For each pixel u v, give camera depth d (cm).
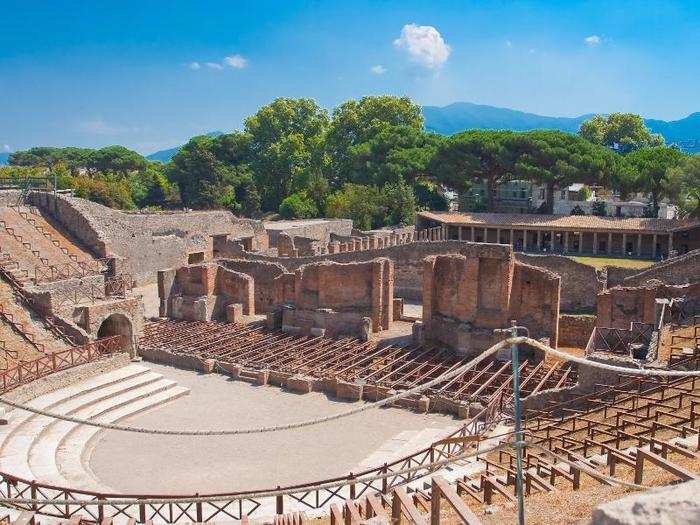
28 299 4781
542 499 1741
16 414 3569
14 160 18762
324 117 16075
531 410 3409
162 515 2388
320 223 10581
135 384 4209
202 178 13875
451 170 10531
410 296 7475
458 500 1459
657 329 4162
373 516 1847
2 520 2194
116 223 7825
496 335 4659
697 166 8825
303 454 3272
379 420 3722
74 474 2959
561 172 9619
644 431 2391
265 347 5081
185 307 6059
